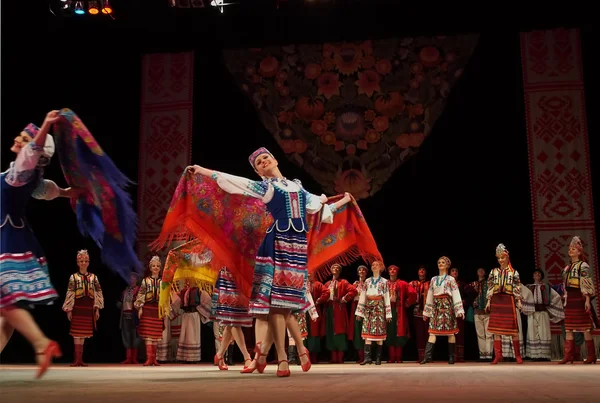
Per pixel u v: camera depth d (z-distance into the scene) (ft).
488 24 33.50
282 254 13.37
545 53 32.71
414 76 33.60
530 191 32.01
